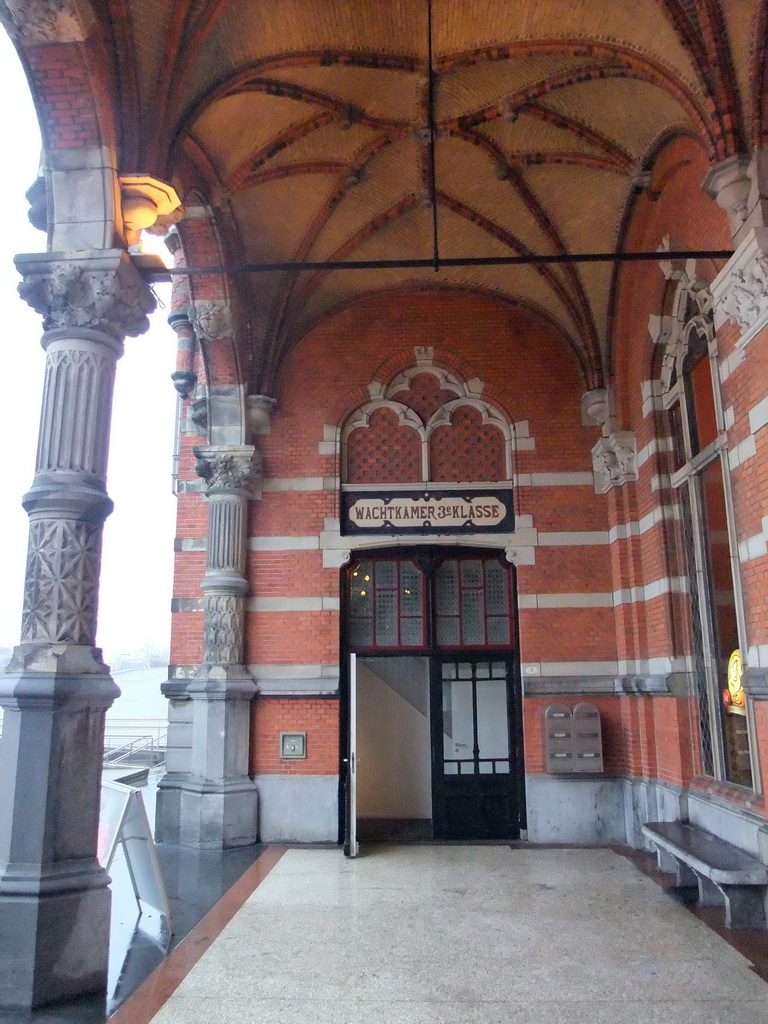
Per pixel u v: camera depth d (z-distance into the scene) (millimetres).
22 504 5906
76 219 6254
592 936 6410
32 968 5109
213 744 10297
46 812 5371
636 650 10195
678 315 8977
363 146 9312
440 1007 5078
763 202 6285
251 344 11273
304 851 9852
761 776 6754
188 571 11719
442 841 10508
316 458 11383
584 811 10312
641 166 8727
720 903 7234
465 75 8375
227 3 6754
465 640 11141
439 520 11219
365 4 7410
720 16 6535
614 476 10727
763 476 6676
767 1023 4781
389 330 11727
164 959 5988
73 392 6051
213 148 8602
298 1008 5082
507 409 11438
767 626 6629
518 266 11070
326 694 10680
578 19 7453
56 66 6078
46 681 5473
